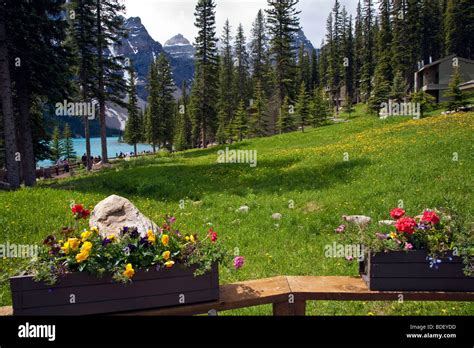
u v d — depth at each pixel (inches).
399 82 1712.6
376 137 983.6
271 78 2517.2
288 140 1407.5
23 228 357.1
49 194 518.3
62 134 3878.0
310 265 277.3
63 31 816.9
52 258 131.8
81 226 362.9
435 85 1844.2
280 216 412.5
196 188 623.8
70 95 872.3
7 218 380.8
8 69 682.8
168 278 137.6
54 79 783.1
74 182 778.2
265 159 903.7
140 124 2928.2
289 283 162.6
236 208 470.6
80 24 1306.6
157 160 1311.5
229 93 3014.3
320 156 819.4
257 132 2329.0
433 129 906.1
